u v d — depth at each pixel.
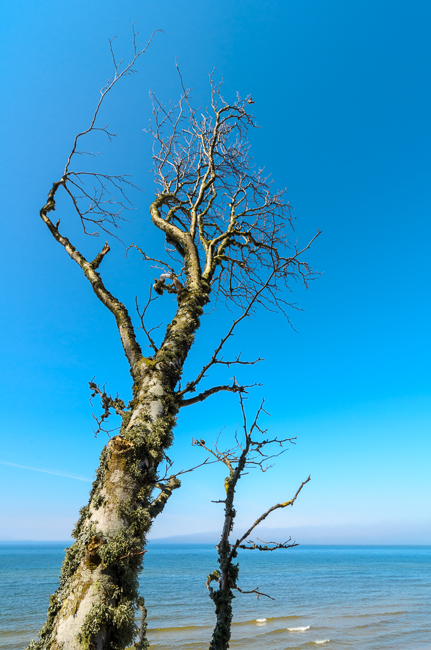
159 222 5.05
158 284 4.64
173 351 3.47
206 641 19.55
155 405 3.01
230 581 2.79
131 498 2.47
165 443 2.91
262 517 2.81
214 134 5.42
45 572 60.50
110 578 2.19
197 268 4.54
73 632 1.98
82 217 4.79
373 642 19.45
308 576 60.56
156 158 6.11
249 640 19.97
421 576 60.94
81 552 2.27
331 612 28.53
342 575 62.53
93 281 4.01
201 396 3.46
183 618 26.05
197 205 5.18
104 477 2.57
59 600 2.16
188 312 3.96
